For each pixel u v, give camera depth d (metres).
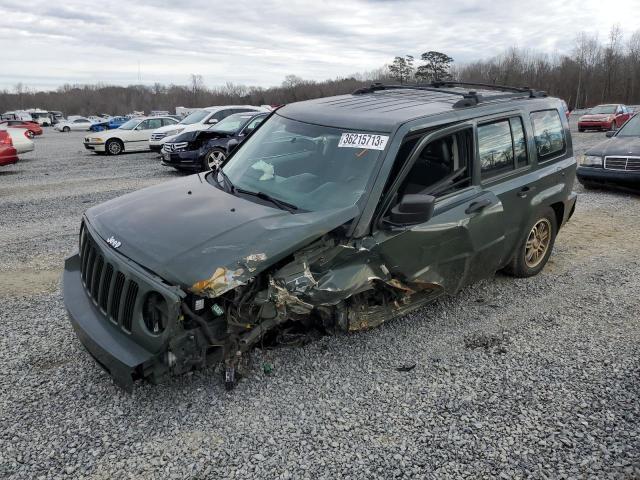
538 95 5.44
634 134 10.35
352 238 3.42
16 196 10.26
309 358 3.79
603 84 78.62
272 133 4.51
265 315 3.26
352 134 3.90
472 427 3.11
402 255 3.62
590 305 4.87
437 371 3.69
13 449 2.84
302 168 3.93
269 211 3.50
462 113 4.20
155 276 2.93
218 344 3.10
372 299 3.87
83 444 2.89
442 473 2.74
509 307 4.80
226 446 2.90
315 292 3.23
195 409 3.20
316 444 2.93
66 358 3.79
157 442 2.92
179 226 3.32
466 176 4.18
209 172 4.70
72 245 6.70
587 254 6.36
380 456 2.85
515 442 2.99
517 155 4.72
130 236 3.31
